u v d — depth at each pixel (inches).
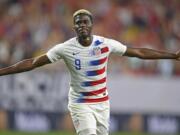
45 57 892.0
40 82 1929.1
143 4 2466.8
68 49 888.9
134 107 1962.4
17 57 2180.1
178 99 1985.7
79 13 872.3
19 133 1801.2
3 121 1909.4
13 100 1918.1
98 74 895.1
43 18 2338.8
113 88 1958.7
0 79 1914.4
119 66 2153.1
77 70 892.6
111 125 1945.1
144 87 1973.4
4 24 2309.3
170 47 2365.9
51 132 1865.2
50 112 1921.8
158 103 1978.3
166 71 2169.0
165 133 1967.3
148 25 2415.1
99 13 2417.6
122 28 2388.0
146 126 1967.3
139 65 2175.2
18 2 2410.2
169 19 2455.7
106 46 893.2
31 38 2256.4
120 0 2465.6
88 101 898.1
